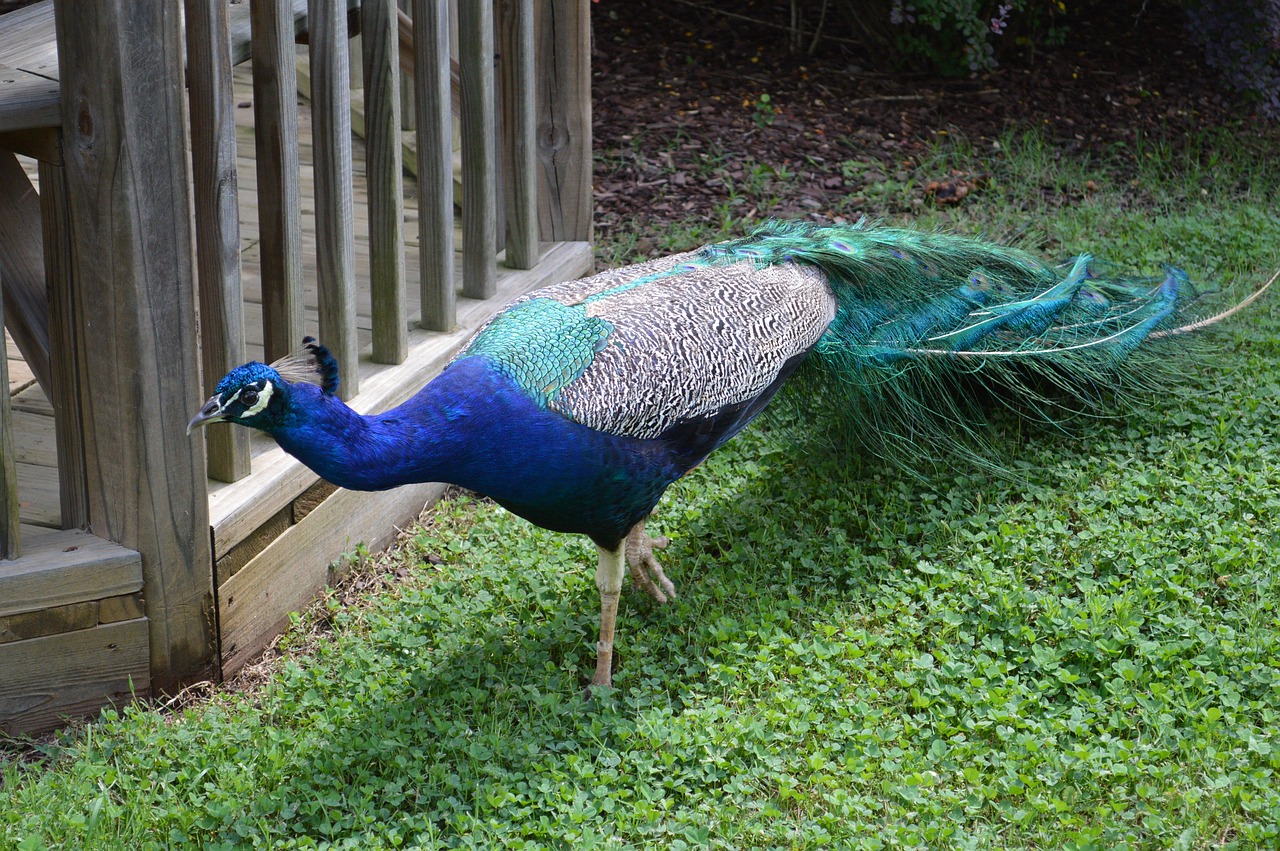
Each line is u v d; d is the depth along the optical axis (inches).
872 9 334.3
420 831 126.0
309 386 120.5
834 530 174.2
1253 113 328.2
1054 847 121.0
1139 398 199.5
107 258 126.7
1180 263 243.8
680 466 146.2
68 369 134.4
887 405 187.2
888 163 296.0
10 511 132.9
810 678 144.8
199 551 141.5
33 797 125.4
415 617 158.9
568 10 219.8
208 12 131.3
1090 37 356.5
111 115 122.1
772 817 126.4
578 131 228.2
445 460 129.8
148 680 143.1
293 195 152.5
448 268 188.1
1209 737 132.7
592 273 239.8
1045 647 148.7
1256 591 155.2
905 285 183.5
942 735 137.2
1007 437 196.1
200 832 125.5
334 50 152.7
